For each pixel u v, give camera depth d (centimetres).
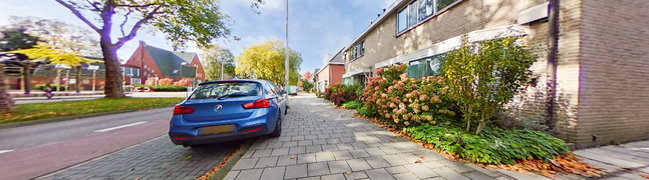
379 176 217
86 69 1828
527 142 261
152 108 938
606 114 307
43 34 1409
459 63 297
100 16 1084
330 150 301
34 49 1190
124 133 471
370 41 1084
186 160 298
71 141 405
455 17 545
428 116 362
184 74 1319
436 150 293
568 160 245
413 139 346
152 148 355
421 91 404
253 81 382
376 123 506
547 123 319
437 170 228
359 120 555
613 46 308
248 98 321
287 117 616
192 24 1116
